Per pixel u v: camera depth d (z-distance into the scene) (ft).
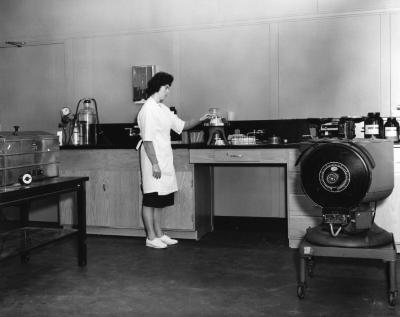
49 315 8.65
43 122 18.78
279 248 13.46
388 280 9.08
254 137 15.07
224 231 15.98
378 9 14.89
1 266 11.89
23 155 10.39
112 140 17.47
